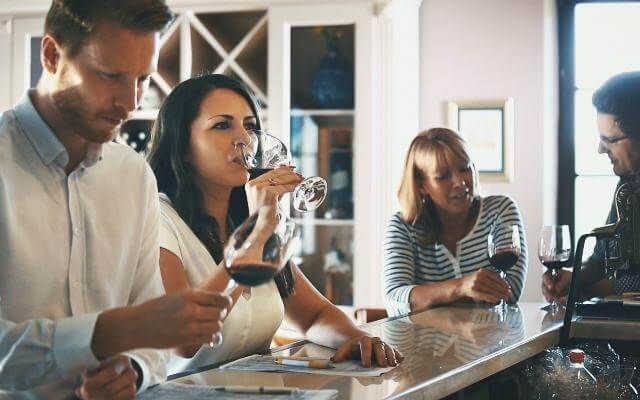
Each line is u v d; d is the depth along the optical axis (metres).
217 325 1.20
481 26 4.46
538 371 2.11
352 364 1.73
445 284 2.78
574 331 2.38
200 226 2.01
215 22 3.94
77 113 1.30
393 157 3.82
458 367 1.69
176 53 3.95
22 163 1.37
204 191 2.07
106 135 1.33
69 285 1.42
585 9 4.62
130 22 1.24
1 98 4.03
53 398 1.39
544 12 4.43
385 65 3.82
